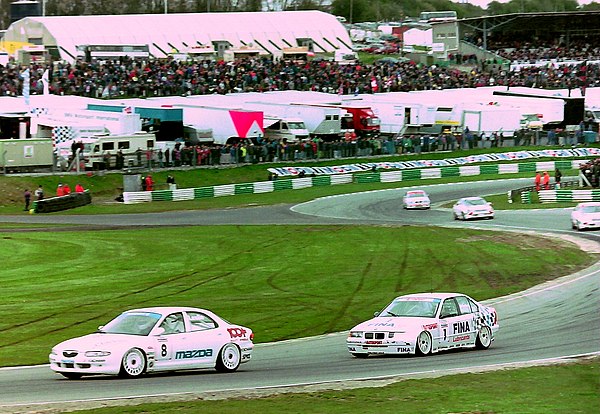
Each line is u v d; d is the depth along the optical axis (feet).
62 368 191.42
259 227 529.04
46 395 176.96
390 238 474.49
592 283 339.98
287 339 258.98
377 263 399.24
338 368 209.56
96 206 636.48
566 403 167.94
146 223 554.05
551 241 451.53
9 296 331.16
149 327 196.44
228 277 370.73
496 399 170.60
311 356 230.07
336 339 257.14
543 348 234.58
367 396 172.24
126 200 651.66
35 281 364.99
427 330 222.89
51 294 335.06
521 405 165.68
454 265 389.19
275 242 467.52
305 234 495.41
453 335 227.40
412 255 418.31
